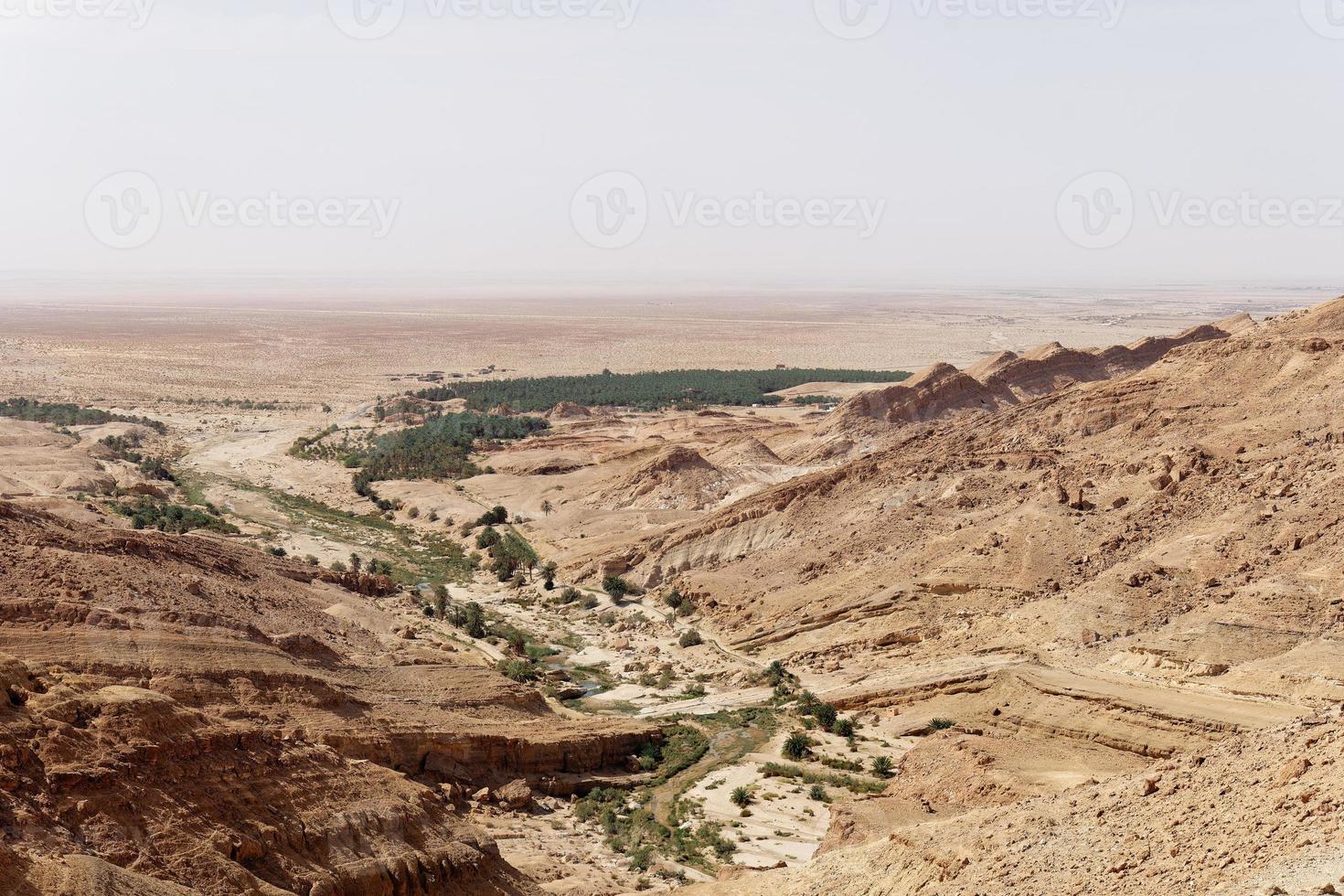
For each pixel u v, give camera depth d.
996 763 53.75
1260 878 27.27
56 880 31.53
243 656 56.16
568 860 50.28
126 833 35.06
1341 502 72.69
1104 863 32.72
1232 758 35.81
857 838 47.53
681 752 64.56
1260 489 79.56
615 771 62.53
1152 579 73.38
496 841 50.84
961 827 40.75
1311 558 69.38
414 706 61.53
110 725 37.59
